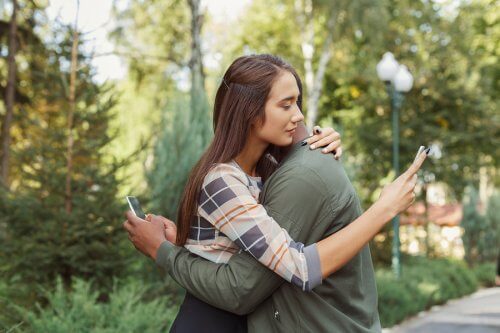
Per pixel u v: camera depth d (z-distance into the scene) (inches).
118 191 239.9
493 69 927.7
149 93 739.4
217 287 66.1
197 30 565.0
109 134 254.5
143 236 74.2
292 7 758.5
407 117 760.3
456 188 804.0
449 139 743.1
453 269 652.7
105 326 164.1
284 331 67.0
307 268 62.9
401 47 763.4
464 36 760.3
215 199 67.0
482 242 883.4
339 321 66.4
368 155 762.8
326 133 69.1
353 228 64.3
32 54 255.8
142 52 698.8
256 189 70.2
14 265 224.2
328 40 740.0
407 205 66.2
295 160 67.6
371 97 757.3
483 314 476.4
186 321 71.2
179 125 301.6
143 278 265.4
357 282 68.1
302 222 65.9
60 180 232.5
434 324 418.3
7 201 227.9
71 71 239.9
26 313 164.4
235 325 70.2
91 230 227.0
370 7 717.9
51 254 220.1
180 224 71.1
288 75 69.4
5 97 427.5
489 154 794.8
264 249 63.6
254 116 68.8
